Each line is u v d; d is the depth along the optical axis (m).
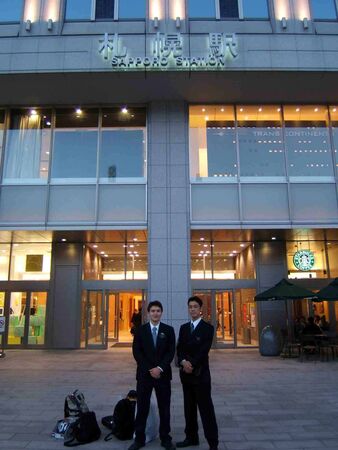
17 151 14.88
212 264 17.58
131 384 9.41
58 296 16.78
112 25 13.97
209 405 5.08
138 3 14.28
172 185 14.03
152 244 13.58
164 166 14.18
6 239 16.44
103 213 14.13
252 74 13.12
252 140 14.88
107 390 8.77
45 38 13.24
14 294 16.97
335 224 14.15
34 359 13.62
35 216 14.12
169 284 13.33
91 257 17.80
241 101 14.95
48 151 14.86
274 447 5.24
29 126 15.12
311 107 15.23
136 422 5.23
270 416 6.71
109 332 17.36
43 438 5.64
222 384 9.39
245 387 9.05
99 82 13.48
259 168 14.62
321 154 14.82
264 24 14.02
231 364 12.49
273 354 14.30
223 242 17.47
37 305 16.84
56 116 15.20
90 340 16.58
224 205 14.23
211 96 14.48
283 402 7.66
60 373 10.93
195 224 14.01
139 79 13.29
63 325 16.53
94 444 5.38
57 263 17.05
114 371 11.23
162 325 5.53
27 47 13.16
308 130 15.03
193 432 5.30
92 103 14.94
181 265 13.46
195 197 14.25
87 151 14.84
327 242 17.08
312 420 6.47
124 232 14.63
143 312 16.77
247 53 13.06
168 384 5.32
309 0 13.97
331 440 5.51
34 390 8.80
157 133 14.45
